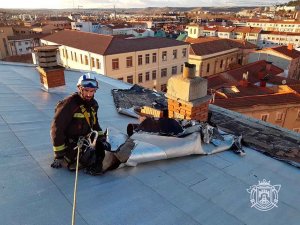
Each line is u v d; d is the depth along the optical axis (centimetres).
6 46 5819
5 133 479
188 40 5366
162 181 385
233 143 541
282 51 4475
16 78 951
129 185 365
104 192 344
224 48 4512
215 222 318
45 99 740
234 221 325
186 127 528
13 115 576
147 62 3434
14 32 7356
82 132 371
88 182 360
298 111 2159
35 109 638
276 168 486
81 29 6500
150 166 420
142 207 325
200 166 447
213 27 7525
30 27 7738
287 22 9062
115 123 627
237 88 2480
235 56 4781
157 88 3681
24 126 522
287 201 385
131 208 320
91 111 372
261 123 755
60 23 9431
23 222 279
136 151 417
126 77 3278
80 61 3366
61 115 346
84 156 368
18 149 427
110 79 1213
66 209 306
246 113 2023
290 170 484
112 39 3281
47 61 803
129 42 3391
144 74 3462
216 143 525
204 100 622
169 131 494
